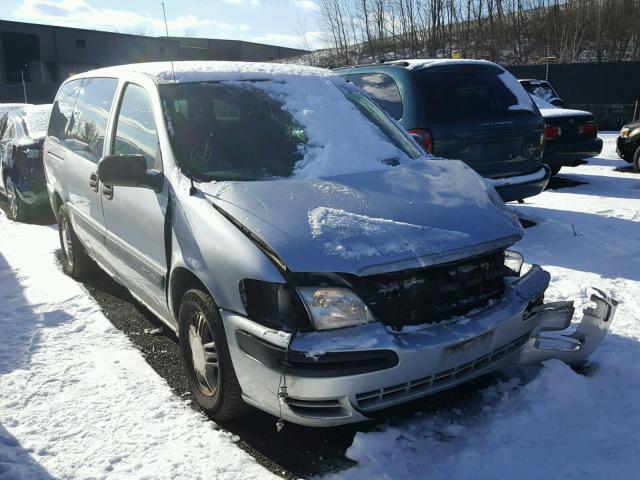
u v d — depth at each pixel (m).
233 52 52.41
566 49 33.62
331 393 2.61
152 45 50.62
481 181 3.70
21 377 3.67
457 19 35.78
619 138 11.41
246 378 2.84
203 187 3.26
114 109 4.36
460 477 2.68
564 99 23.11
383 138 4.06
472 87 6.37
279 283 2.68
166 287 3.51
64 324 4.54
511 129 6.34
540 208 8.00
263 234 2.83
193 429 3.14
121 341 4.23
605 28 34.22
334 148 3.72
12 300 5.07
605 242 6.20
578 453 2.79
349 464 2.86
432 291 2.88
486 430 3.02
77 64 47.75
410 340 2.71
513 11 36.50
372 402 2.71
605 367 3.55
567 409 3.14
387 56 36.03
